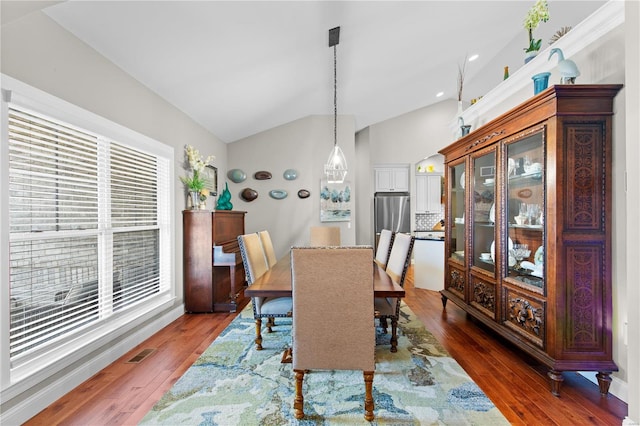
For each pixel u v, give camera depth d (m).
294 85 3.95
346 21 2.81
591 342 1.85
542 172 1.98
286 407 1.76
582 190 1.85
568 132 1.85
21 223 1.75
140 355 2.45
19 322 1.75
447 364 2.26
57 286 1.98
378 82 4.55
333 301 1.61
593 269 1.84
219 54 2.75
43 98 1.80
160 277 3.21
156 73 2.77
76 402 1.82
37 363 1.74
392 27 3.14
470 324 3.12
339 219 5.40
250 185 5.34
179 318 3.37
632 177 1.40
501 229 2.46
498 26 3.73
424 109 6.94
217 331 2.97
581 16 3.57
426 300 4.02
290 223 5.37
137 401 1.83
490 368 2.20
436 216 7.21
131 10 1.99
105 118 2.35
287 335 2.83
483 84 5.57
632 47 1.39
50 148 1.96
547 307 1.93
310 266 1.59
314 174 5.42
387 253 3.00
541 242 2.13
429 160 7.41
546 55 2.30
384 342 2.67
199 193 3.75
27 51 1.72
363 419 1.65
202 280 3.57
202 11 2.16
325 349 1.64
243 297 4.22
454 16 3.25
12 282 1.69
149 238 3.05
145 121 2.92
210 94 3.46
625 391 1.78
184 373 2.15
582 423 1.61
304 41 2.97
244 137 5.34
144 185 2.96
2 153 1.56
